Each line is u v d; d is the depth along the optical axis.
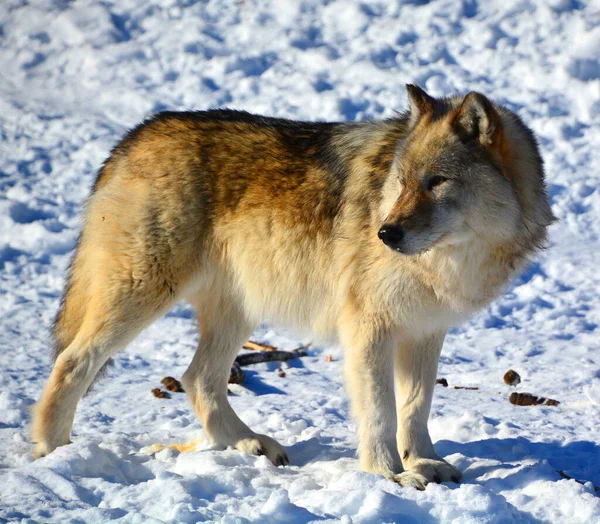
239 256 17.48
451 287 15.56
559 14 46.53
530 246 15.99
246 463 16.38
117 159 18.22
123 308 17.09
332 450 17.52
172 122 18.00
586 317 28.12
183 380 18.36
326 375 24.02
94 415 20.27
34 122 40.94
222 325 18.30
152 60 46.41
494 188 15.09
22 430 18.36
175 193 17.16
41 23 48.59
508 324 28.09
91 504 13.71
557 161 37.69
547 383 22.64
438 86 43.12
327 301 17.03
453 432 18.47
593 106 40.91
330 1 49.31
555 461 16.28
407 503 13.38
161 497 13.74
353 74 44.22
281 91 43.62
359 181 16.28
